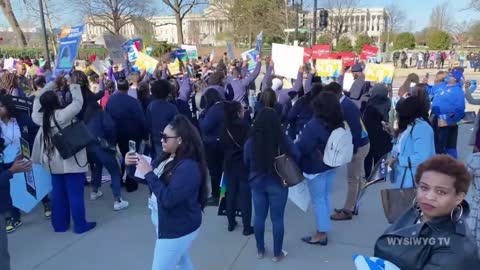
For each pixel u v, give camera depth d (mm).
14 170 3566
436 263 1572
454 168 1638
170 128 2854
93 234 4766
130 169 3238
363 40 38688
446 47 46750
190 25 57031
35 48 31031
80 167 4578
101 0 46531
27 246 4488
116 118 5730
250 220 4695
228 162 4621
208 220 5117
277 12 39219
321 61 8727
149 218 5199
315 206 4336
